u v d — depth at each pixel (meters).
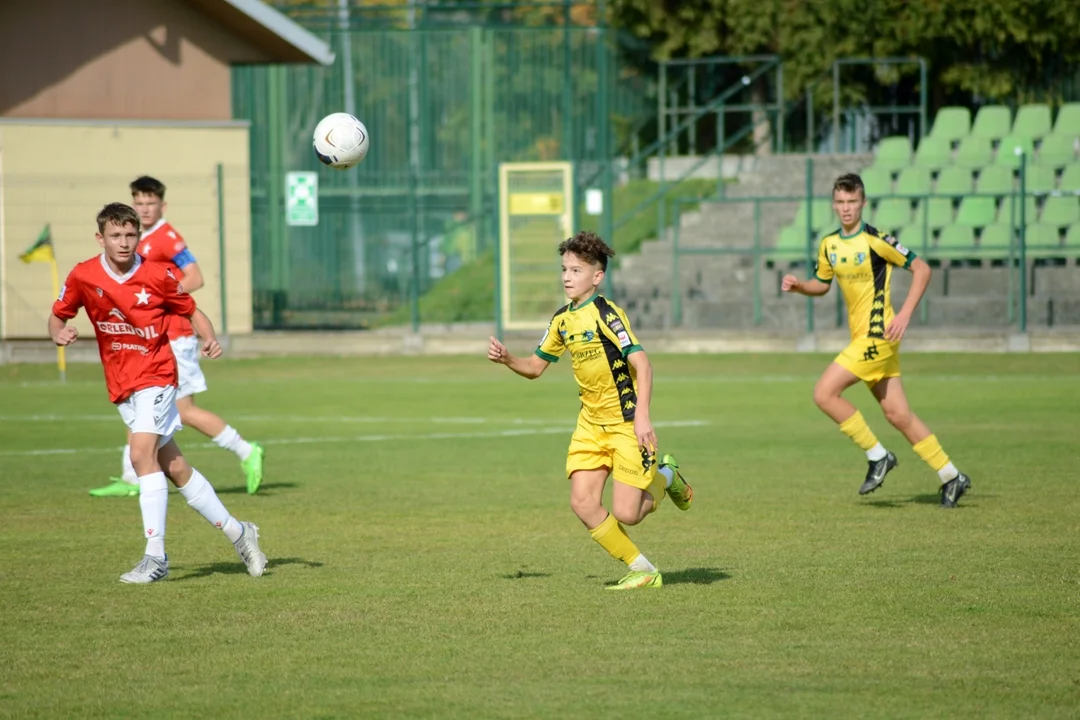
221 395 66.69
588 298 24.23
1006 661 19.53
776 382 69.94
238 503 35.66
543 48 118.00
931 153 101.62
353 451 46.59
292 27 92.50
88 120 91.81
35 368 82.75
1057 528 30.66
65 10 93.00
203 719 17.22
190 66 95.06
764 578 25.48
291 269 111.69
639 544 29.33
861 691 18.11
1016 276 91.88
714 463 42.38
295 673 19.28
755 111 116.19
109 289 25.17
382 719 17.12
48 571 26.75
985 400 59.44
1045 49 108.81
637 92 123.06
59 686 18.70
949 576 25.45
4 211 89.94
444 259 114.56
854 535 30.11
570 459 24.70
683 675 18.95
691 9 115.56
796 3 113.06
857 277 33.97
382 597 24.14
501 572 26.39
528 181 92.25
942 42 109.31
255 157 113.69
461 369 79.69
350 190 115.06
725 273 98.62
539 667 19.44
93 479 40.34
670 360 81.38
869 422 53.19
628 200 111.56
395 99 116.31
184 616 22.77
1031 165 96.25
